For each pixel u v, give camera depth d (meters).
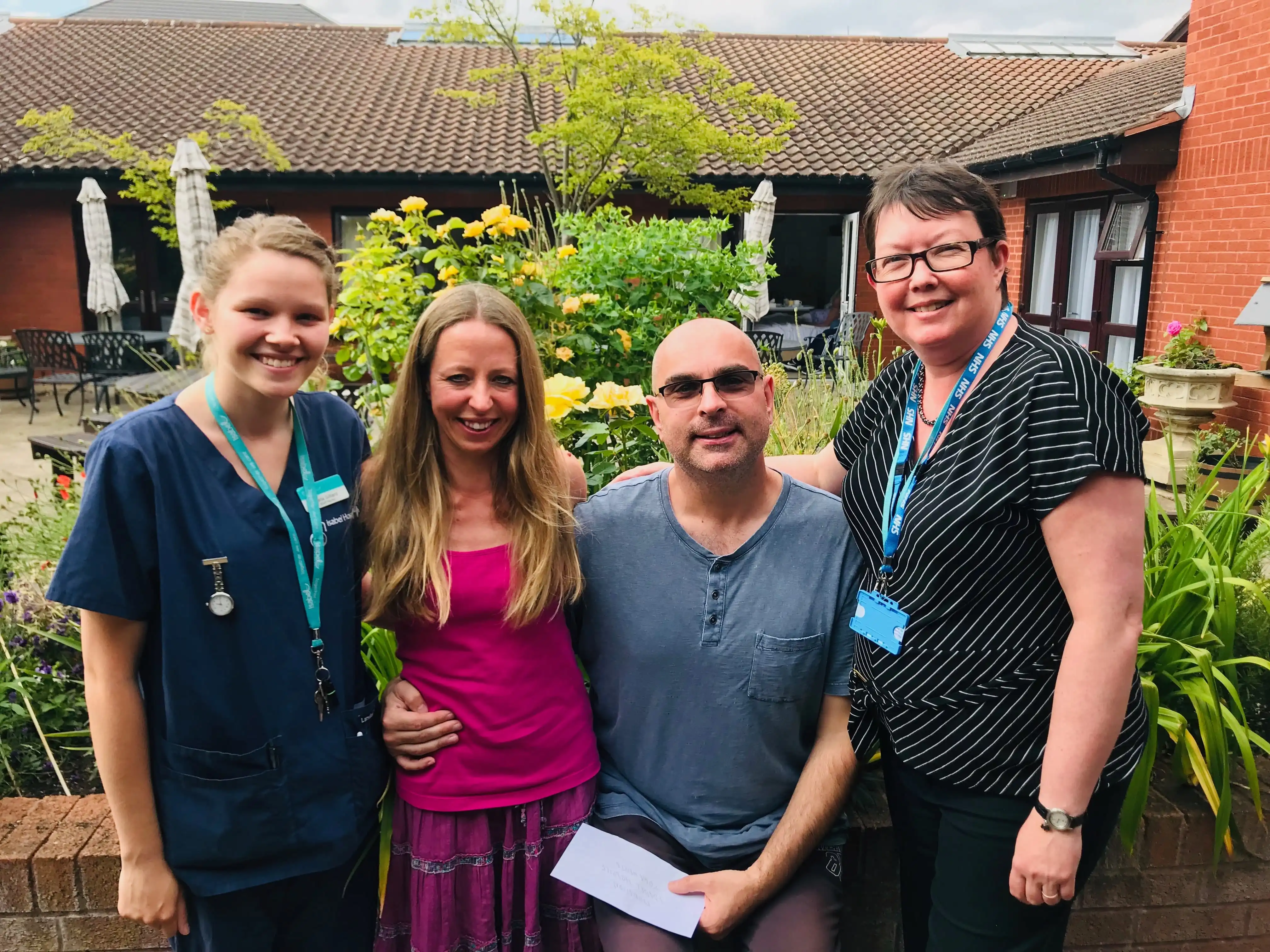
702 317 4.45
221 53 15.64
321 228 12.34
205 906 1.46
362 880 1.67
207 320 1.44
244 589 1.40
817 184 12.10
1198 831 1.92
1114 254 8.33
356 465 1.62
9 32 16.14
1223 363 6.72
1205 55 7.14
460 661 1.59
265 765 1.43
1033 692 1.37
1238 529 2.37
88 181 10.91
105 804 2.02
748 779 1.65
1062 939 1.46
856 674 1.61
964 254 1.39
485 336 1.55
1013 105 13.83
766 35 16.86
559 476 1.66
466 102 13.76
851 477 1.62
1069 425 1.27
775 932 1.54
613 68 9.63
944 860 1.47
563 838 1.63
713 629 1.62
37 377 12.12
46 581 2.73
